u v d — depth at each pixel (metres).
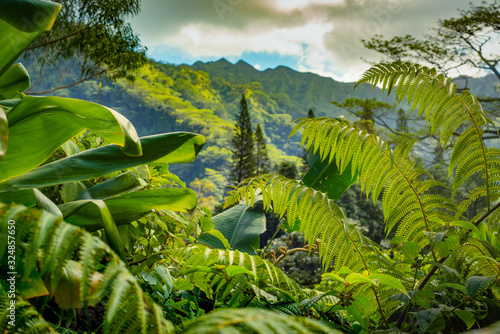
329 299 1.18
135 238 1.04
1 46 0.78
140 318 0.40
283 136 110.25
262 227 1.90
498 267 1.03
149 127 95.12
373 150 1.40
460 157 1.39
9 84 1.19
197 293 1.19
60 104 0.76
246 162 28.69
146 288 1.07
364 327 1.08
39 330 0.43
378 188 1.43
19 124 0.78
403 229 1.42
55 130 0.81
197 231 1.20
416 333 1.14
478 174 11.21
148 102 96.00
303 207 1.29
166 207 0.99
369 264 1.28
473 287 0.95
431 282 1.26
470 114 1.37
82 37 8.23
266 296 0.97
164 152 0.94
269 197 1.40
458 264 1.18
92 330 0.93
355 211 15.04
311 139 1.55
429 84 1.44
